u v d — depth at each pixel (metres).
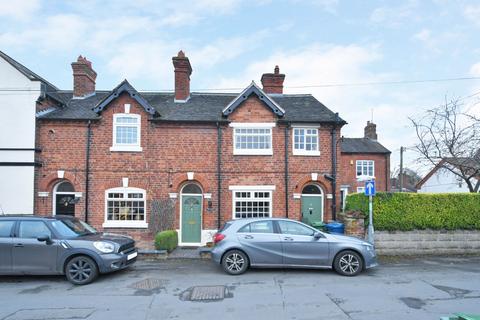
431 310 6.87
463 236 13.80
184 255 13.31
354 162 34.16
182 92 17.70
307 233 10.42
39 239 9.42
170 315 6.76
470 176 16.55
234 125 15.98
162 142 15.81
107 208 15.52
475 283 9.10
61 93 18.53
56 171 15.41
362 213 13.73
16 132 15.02
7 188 14.79
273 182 15.82
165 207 15.37
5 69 15.20
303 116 16.38
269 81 18.97
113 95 15.59
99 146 15.66
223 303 7.49
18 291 8.68
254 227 10.58
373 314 6.67
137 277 10.05
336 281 9.39
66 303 7.61
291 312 6.84
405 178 42.81
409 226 13.69
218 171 15.77
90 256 9.39
